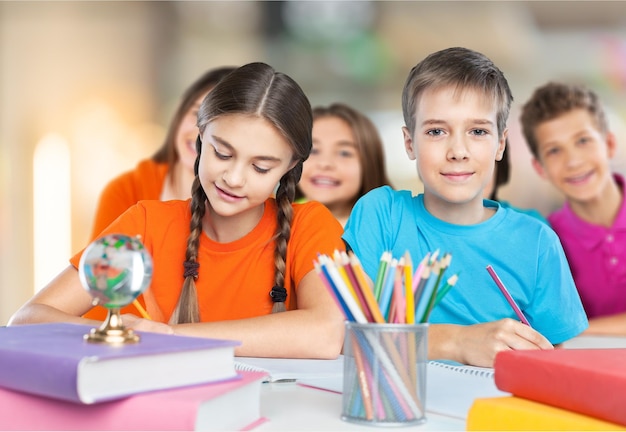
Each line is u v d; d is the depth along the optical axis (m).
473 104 1.15
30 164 4.52
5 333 0.74
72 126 4.51
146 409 0.60
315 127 2.17
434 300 0.69
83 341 0.68
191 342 0.68
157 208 1.29
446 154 1.17
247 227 1.24
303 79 4.34
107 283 0.67
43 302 1.14
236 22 4.35
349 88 4.30
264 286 1.23
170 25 4.43
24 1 4.45
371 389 0.67
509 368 0.67
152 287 1.25
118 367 0.61
